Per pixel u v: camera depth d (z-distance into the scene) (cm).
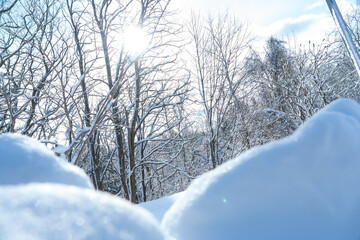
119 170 959
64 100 459
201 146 1348
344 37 206
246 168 63
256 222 58
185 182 1299
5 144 85
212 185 62
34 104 708
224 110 1320
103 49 816
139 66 865
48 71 676
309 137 68
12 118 446
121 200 58
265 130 1298
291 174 62
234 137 1338
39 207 47
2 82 655
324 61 1196
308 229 58
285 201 59
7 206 46
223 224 58
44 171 81
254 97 1476
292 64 1312
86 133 477
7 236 42
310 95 1173
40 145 91
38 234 43
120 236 48
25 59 742
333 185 63
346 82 1222
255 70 1351
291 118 1366
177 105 999
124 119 938
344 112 83
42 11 764
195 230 58
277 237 57
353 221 62
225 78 1323
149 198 1273
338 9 214
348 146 68
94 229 47
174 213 62
